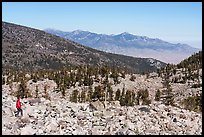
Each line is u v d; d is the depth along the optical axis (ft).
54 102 109.09
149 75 368.89
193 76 330.13
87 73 308.40
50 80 300.40
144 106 107.45
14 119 80.74
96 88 233.96
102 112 96.48
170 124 89.76
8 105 91.66
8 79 292.20
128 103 185.16
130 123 86.84
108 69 322.75
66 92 264.11
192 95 267.18
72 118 89.10
